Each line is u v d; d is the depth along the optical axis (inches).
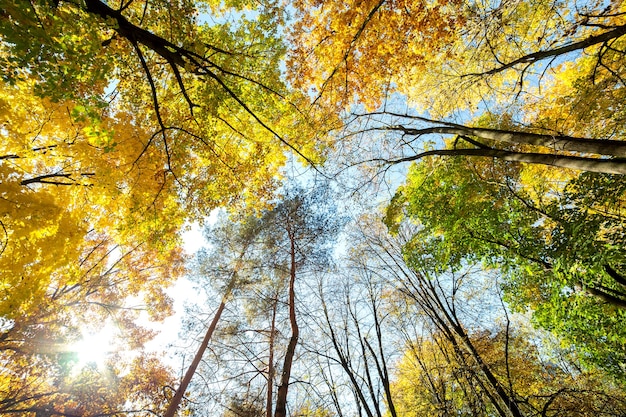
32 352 411.5
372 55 233.0
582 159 164.9
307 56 253.1
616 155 148.3
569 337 282.7
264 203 315.3
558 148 175.8
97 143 140.6
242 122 266.5
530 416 287.0
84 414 467.8
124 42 202.8
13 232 160.7
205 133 246.8
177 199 269.9
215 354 407.2
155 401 491.8
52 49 113.7
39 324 394.9
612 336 241.9
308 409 399.5
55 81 121.7
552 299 251.1
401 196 370.0
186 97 215.2
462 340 332.8
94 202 220.5
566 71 310.0
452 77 286.7
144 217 243.0
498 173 306.2
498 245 289.4
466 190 307.1
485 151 219.0
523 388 407.8
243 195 301.4
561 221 245.1
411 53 232.5
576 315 256.8
